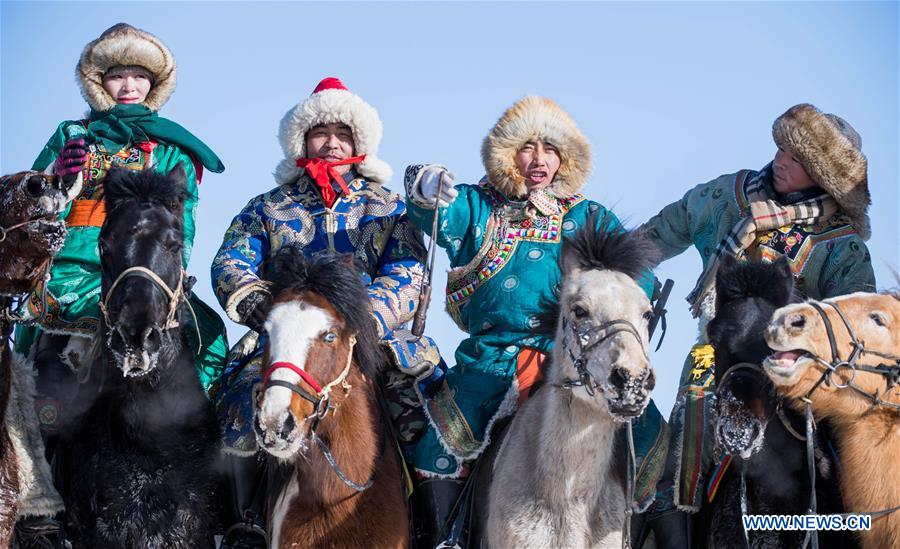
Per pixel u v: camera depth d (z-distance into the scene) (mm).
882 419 6121
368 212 7734
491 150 7449
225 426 6777
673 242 8094
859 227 7551
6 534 6363
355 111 7836
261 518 6836
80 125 8016
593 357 5781
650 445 6473
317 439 6238
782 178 7574
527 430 6270
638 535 6762
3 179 6277
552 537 6016
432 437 6754
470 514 6656
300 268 6281
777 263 6543
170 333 6543
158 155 7891
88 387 6680
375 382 6820
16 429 6559
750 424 6207
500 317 7133
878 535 6098
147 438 6504
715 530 6555
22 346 7742
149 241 6469
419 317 7059
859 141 7570
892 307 6133
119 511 6465
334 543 6309
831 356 6020
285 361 5980
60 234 6246
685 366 7156
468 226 7398
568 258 6188
